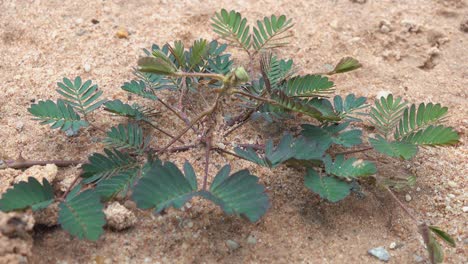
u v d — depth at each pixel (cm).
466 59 45
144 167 34
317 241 33
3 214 31
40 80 41
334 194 32
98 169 33
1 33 44
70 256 32
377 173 36
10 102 40
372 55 45
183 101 40
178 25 46
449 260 33
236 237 33
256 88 37
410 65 44
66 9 47
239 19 39
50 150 37
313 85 36
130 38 45
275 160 32
